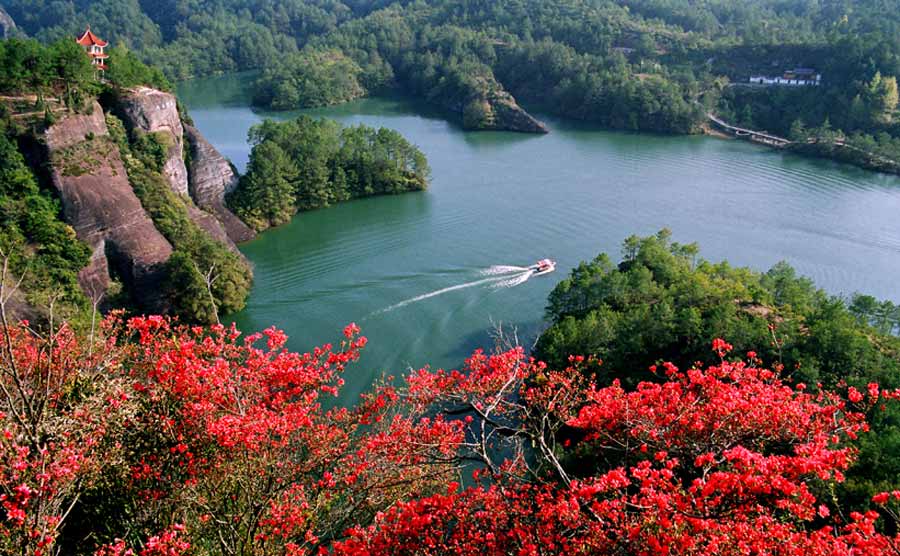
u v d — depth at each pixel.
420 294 70.19
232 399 21.97
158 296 65.25
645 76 171.25
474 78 168.00
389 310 66.88
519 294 70.19
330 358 25.14
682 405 19.66
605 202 100.12
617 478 15.57
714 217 93.94
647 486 15.71
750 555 14.51
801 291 59.28
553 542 16.36
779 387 21.05
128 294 65.12
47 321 52.34
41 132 64.75
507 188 107.44
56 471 16.42
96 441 18.94
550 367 51.66
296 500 21.53
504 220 92.94
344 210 99.12
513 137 145.88
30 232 59.72
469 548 17.56
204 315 63.72
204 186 87.50
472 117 153.50
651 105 151.38
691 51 186.75
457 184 109.94
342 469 22.69
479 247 83.38
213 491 20.11
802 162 122.31
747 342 49.22
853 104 138.38
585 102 165.62
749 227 90.38
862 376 44.66
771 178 111.62
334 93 178.62
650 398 20.88
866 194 103.19
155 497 19.77
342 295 70.25
